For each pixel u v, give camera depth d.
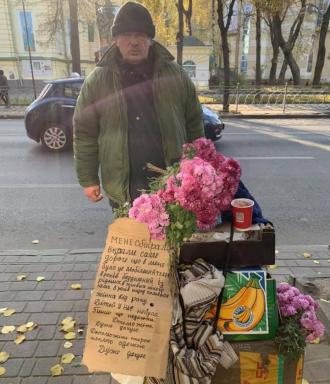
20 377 2.22
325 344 2.39
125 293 1.62
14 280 3.17
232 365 1.71
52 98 8.02
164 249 1.61
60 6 19.16
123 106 2.30
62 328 2.60
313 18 31.25
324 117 14.16
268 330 1.69
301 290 2.82
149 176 2.39
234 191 1.69
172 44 23.34
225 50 14.70
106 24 19.59
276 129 11.30
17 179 6.22
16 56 29.66
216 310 1.66
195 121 2.61
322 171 6.59
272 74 27.20
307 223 4.43
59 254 3.62
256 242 1.69
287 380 1.75
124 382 1.83
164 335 1.58
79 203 5.11
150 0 16.56
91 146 2.51
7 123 12.65
